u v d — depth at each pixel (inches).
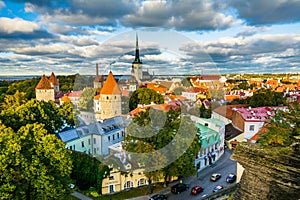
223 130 1208.2
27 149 653.9
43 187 600.1
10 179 575.2
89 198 823.1
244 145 216.8
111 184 841.5
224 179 1002.1
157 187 888.9
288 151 193.2
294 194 179.5
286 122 214.1
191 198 846.5
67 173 677.3
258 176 200.4
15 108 1282.0
